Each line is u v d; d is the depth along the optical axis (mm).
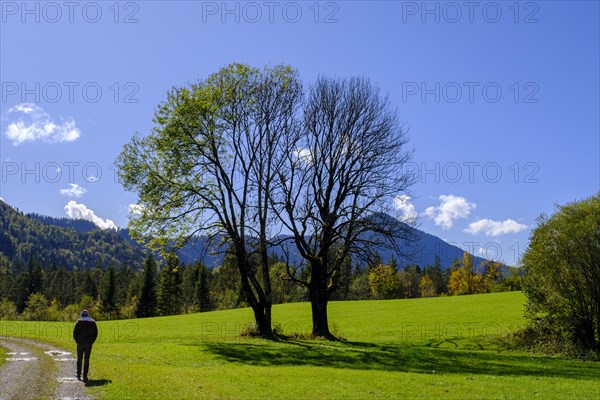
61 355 29562
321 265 44844
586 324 45281
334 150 44281
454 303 80750
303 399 18375
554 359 40156
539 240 47406
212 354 31875
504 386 23391
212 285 123875
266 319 42688
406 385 22234
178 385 19672
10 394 17703
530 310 48438
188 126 38562
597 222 45469
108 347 35250
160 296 122625
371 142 43938
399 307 81688
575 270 45500
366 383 22312
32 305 131625
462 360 35281
